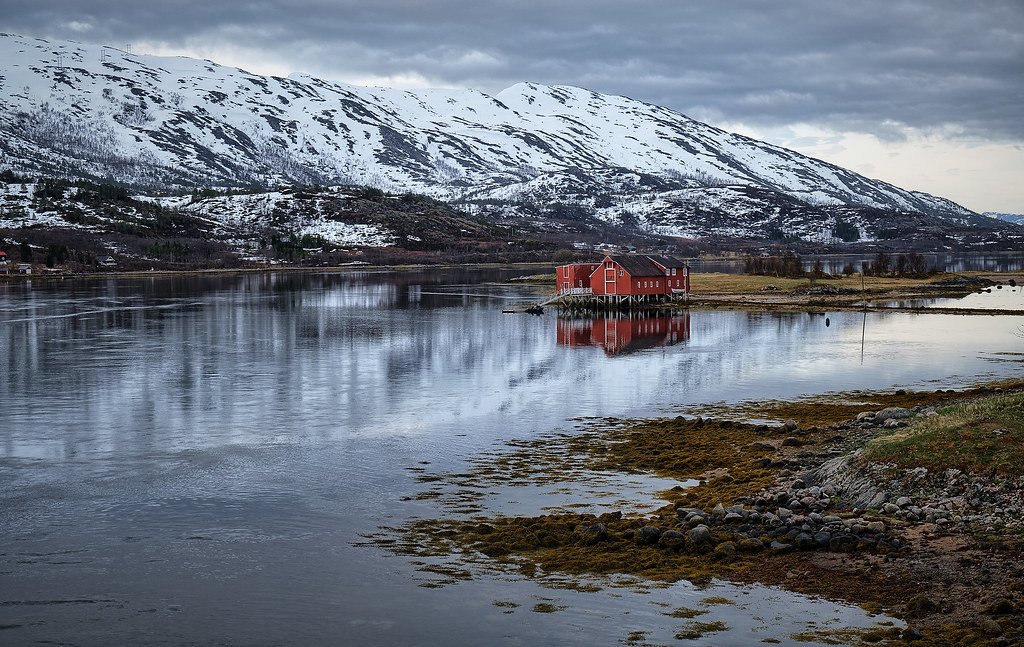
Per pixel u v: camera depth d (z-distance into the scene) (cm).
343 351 8319
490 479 3997
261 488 3884
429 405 5750
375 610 2612
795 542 2953
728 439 4584
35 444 4709
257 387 6406
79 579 2870
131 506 3628
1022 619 2338
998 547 2797
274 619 2570
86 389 6316
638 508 3509
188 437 4869
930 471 3419
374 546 3133
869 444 3875
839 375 6781
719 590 2675
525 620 2522
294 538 3228
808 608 2530
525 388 6347
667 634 2411
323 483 3953
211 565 2977
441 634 2456
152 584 2827
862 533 2997
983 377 6625
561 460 4325
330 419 5331
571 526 3253
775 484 3678
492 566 2919
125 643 2447
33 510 3581
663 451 4434
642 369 7181
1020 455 3384
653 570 2839
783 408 5494
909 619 2423
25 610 2647
